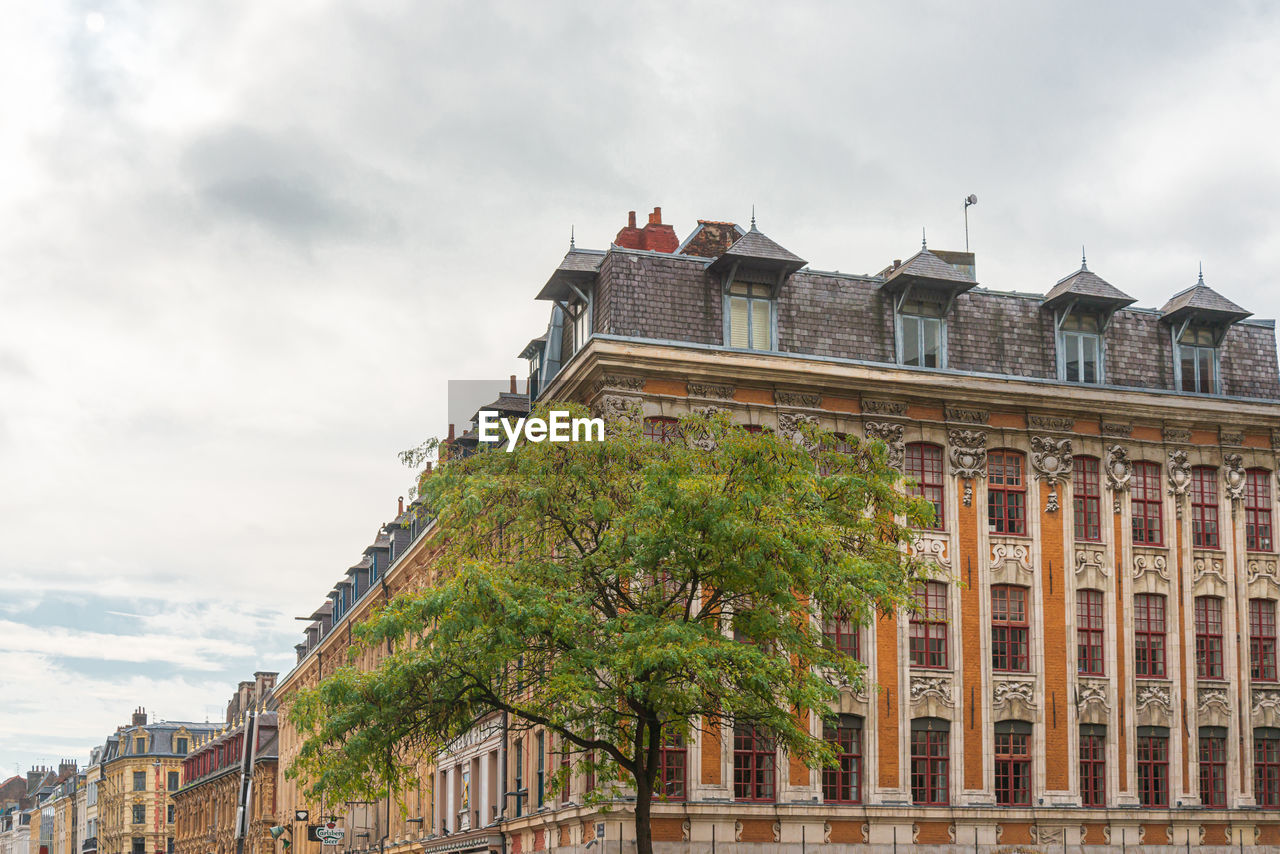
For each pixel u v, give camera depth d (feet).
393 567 201.77
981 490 131.44
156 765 519.19
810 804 119.65
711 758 118.01
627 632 87.56
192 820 408.67
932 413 131.64
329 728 90.53
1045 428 134.41
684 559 88.63
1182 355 143.64
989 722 127.44
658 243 151.94
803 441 118.11
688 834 116.57
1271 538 141.18
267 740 323.57
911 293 134.82
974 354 135.64
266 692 401.08
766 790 120.26
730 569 88.69
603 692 88.69
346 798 93.56
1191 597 136.46
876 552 99.45
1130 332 142.00
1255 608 139.54
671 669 86.58
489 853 147.64
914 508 98.58
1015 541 131.95
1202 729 135.03
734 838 117.50
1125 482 135.95
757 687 88.38
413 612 89.66
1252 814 133.49
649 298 127.03
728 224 150.20
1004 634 130.41
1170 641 135.13
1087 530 135.03
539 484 93.56
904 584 102.01
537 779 134.82
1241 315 143.33
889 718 124.67
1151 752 132.77
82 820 620.49
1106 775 130.52
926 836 123.24
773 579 87.20
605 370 121.39
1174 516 137.39
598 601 95.35
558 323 143.95
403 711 91.56
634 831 114.52
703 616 93.04
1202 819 131.64
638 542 89.76
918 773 125.29
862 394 128.88
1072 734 129.70
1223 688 136.15
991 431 132.87
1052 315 139.64
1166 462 138.21
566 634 88.33
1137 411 136.98
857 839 121.29
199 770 402.72
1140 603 135.54
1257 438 141.90
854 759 123.65
